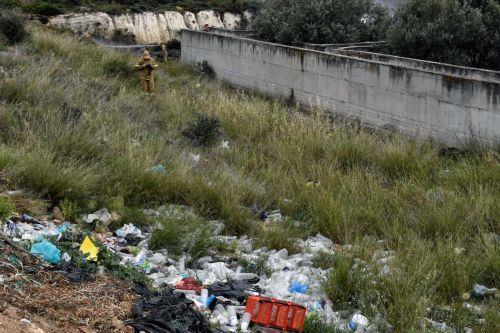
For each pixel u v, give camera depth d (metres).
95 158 9.02
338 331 5.37
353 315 5.75
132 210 7.86
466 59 16.53
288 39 21.23
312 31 20.88
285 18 22.23
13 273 5.04
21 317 4.43
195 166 9.91
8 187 7.66
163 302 5.13
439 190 9.24
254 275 6.45
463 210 8.30
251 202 9.02
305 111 17.33
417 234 7.86
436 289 6.38
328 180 9.70
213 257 7.03
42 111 10.48
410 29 17.27
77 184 7.90
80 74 15.29
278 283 6.19
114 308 4.92
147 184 8.62
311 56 16.80
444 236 7.75
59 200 7.75
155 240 7.00
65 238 6.42
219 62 21.47
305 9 21.23
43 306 4.70
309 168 10.38
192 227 7.33
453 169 10.56
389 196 9.07
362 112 15.25
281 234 7.73
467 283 6.52
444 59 16.62
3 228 6.23
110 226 7.53
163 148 10.32
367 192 9.23
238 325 5.18
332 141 11.52
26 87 11.64
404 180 10.09
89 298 4.99
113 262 5.80
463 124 12.70
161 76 18.94
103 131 10.01
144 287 5.50
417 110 13.69
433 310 5.91
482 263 6.95
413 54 17.36
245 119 13.77
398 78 14.04
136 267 6.00
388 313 5.75
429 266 6.61
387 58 16.38
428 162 10.94
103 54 18.78
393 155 10.95
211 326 5.04
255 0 38.09
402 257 6.83
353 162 10.84
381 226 8.16
